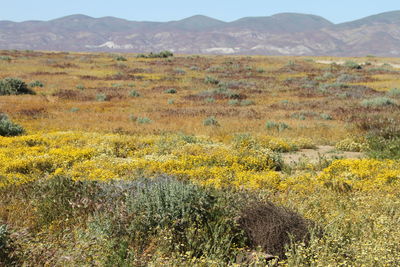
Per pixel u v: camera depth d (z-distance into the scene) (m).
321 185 9.73
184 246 5.36
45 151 13.62
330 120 24.36
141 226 5.61
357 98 36.09
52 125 20.89
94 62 69.19
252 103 33.50
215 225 5.68
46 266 4.57
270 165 12.47
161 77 51.81
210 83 47.16
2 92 34.25
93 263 4.52
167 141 16.03
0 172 10.16
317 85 47.28
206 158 12.52
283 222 5.73
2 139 15.30
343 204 7.88
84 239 5.02
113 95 35.53
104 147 14.38
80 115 25.08
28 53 84.31
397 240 5.43
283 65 70.62
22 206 7.01
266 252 5.50
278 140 16.48
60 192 7.35
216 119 24.09
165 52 88.12
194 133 19.41
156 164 11.50
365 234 5.94
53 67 58.44
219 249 5.14
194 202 6.05
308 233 5.70
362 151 15.70
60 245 4.98
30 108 26.89
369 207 7.51
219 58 85.25
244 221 5.93
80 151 13.16
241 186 8.80
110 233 5.42
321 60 85.62
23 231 5.52
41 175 10.48
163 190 6.25
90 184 7.61
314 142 17.59
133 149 15.02
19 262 4.66
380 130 17.64
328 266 4.47
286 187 9.52
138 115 25.59
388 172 10.91
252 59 82.69
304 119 24.91
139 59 79.25
